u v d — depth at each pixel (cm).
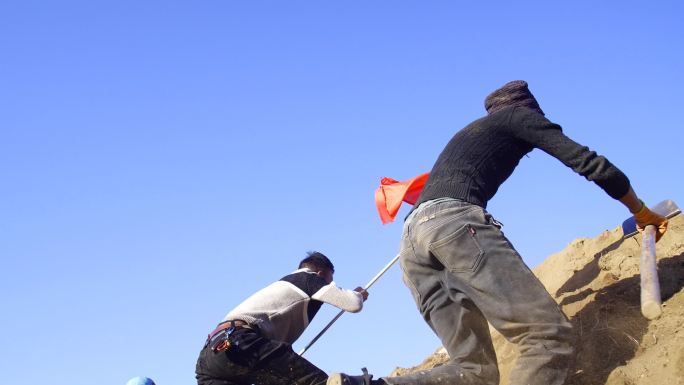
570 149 452
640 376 454
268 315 503
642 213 479
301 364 487
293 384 487
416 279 484
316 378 487
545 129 461
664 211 528
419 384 458
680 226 582
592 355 492
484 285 440
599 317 518
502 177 477
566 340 430
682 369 433
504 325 441
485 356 474
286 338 514
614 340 492
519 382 427
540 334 430
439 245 451
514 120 468
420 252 468
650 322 492
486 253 441
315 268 542
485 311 446
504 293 436
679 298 504
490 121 479
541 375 424
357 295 516
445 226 450
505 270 439
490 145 473
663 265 542
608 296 536
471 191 462
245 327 492
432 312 483
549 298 436
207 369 492
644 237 471
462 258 445
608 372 474
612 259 581
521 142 477
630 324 497
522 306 434
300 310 516
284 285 519
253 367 483
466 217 449
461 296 465
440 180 471
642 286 412
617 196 458
